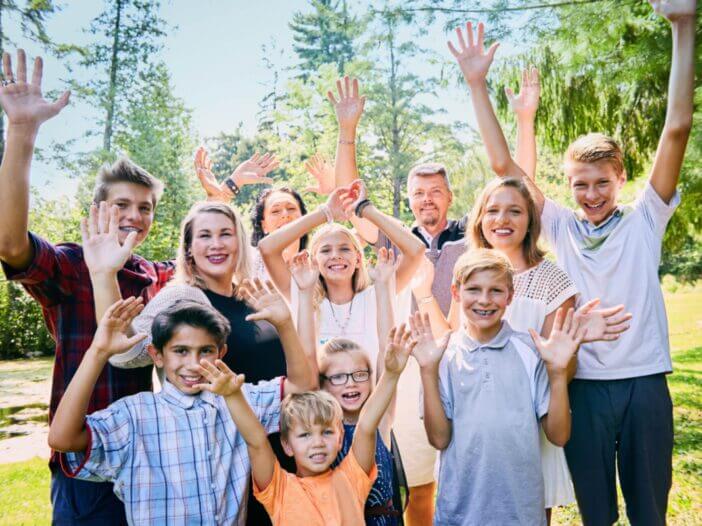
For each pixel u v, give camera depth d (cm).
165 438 243
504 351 287
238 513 250
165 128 2050
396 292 346
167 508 237
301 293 303
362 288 356
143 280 303
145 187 308
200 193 2012
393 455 310
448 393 288
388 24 635
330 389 293
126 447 237
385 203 2020
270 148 1947
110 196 303
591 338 265
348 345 297
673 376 902
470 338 293
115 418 238
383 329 320
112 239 257
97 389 273
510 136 719
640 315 300
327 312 345
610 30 578
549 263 319
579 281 313
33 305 1566
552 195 1788
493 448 272
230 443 254
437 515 283
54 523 267
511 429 273
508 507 268
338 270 344
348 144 422
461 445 278
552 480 301
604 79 611
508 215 316
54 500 268
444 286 404
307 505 248
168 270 339
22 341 1561
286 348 271
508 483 269
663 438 296
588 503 301
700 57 503
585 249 314
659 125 675
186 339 250
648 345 298
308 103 1802
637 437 295
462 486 275
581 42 591
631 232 308
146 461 238
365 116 1836
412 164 1953
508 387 280
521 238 320
